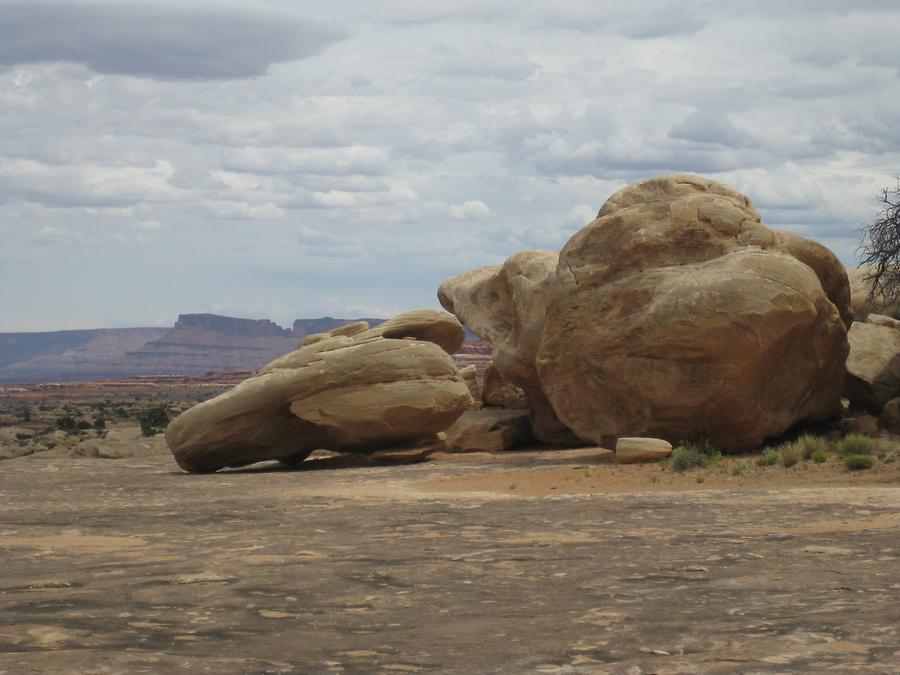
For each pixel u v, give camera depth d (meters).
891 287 35.66
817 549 11.80
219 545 14.77
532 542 13.74
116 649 7.63
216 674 6.77
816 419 30.39
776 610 8.51
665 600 9.24
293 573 11.59
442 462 32.88
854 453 23.50
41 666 6.98
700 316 26.64
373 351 32.97
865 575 10.00
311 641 7.91
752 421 27.58
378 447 34.19
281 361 33.56
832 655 6.84
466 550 13.20
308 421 33.56
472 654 7.33
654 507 17.78
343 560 12.58
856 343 33.75
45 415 126.88
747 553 11.84
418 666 6.98
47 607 9.66
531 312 35.69
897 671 6.36
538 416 38.06
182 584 10.98
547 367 30.38
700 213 29.09
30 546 15.37
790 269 26.97
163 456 44.75
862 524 14.09
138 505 23.05
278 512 20.00
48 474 35.12
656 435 28.44
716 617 8.31
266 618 8.96
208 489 27.09
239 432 33.19
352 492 24.44
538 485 23.50
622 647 7.36
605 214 31.05
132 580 11.33
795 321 26.53
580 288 29.67
